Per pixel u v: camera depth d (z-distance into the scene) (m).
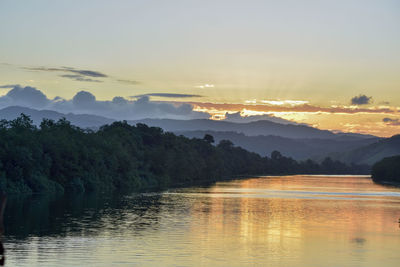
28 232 54.16
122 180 160.62
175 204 93.81
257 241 51.53
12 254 42.16
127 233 54.88
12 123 137.38
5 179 112.25
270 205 95.38
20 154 116.06
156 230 57.62
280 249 47.31
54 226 59.28
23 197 103.31
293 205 96.31
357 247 49.03
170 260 41.22
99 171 147.75
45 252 43.28
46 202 92.50
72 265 38.44
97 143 156.62
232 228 60.72
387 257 44.16
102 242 48.78
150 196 116.75
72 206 85.75
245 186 181.62
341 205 98.62
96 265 38.69
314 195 130.25
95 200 101.00
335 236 55.94
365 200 114.38
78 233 54.19
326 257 43.94
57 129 151.75
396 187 194.25
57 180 130.88
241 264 40.44
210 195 123.38
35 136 131.88
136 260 40.84
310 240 52.88
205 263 40.50
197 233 55.91
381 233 58.72
